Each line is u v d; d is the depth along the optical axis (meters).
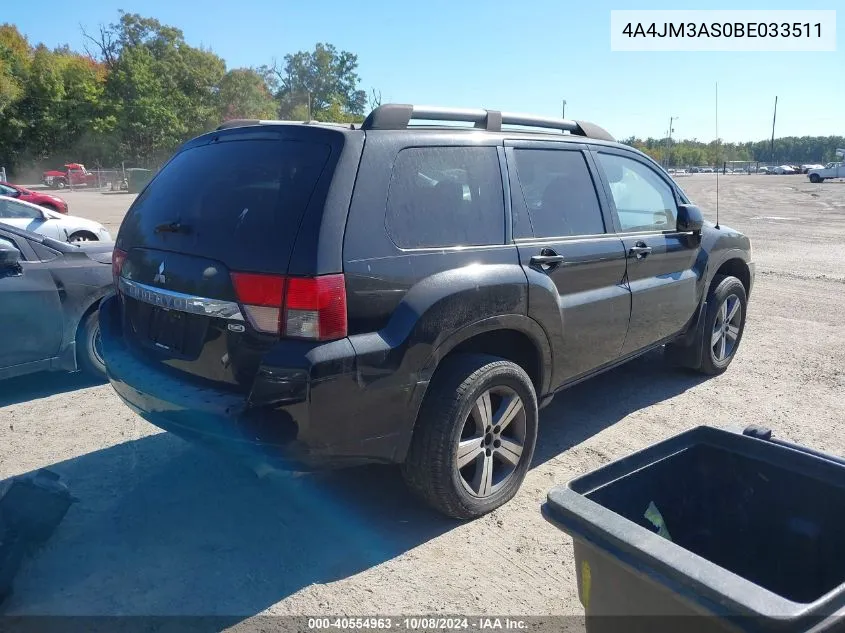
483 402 3.45
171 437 4.51
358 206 3.03
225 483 3.91
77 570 3.09
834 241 15.78
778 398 5.32
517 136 3.95
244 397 2.99
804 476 2.16
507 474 3.69
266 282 2.89
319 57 88.69
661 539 1.80
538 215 3.91
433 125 3.61
